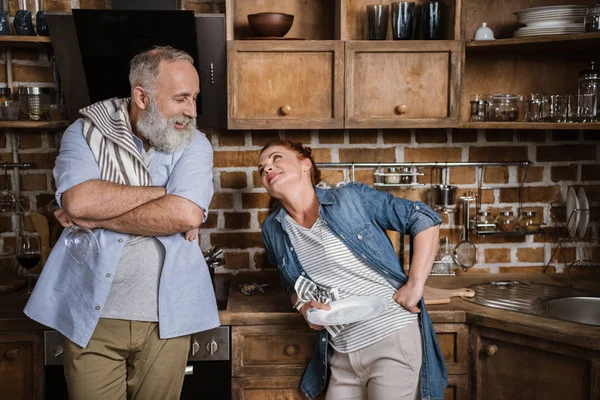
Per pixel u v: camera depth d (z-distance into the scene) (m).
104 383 1.83
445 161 2.65
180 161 1.87
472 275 2.65
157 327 1.85
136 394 1.90
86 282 1.79
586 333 1.86
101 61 2.19
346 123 2.35
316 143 2.62
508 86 2.61
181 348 1.89
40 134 2.56
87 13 2.09
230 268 2.65
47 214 2.44
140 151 1.88
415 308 1.92
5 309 2.16
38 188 2.58
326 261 1.97
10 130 2.54
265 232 2.12
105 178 1.82
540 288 2.42
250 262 2.66
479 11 2.57
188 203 1.80
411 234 1.98
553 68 2.60
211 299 1.93
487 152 2.66
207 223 2.63
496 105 2.42
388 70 2.34
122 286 1.81
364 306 1.85
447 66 2.35
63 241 1.87
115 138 1.82
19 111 2.42
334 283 1.99
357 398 1.99
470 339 2.12
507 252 2.69
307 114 2.35
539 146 2.66
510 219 2.59
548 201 2.67
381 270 1.96
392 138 2.63
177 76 1.80
